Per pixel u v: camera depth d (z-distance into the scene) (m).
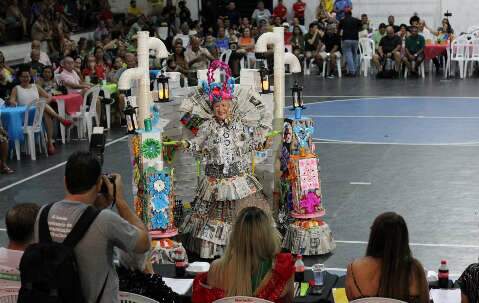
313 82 31.09
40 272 5.77
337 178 16.06
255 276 6.71
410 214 13.46
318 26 34.06
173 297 7.39
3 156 17.50
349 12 32.38
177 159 12.31
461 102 24.92
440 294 7.75
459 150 18.28
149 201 11.04
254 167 12.03
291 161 11.66
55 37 32.62
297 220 11.72
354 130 21.08
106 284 6.06
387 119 22.48
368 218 13.31
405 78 31.14
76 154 6.21
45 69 21.84
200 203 11.48
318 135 20.58
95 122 22.30
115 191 6.63
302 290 8.11
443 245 11.89
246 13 40.34
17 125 18.66
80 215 6.02
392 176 16.11
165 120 11.66
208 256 11.23
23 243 7.03
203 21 39.59
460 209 13.68
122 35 34.03
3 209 14.74
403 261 6.48
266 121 11.42
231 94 11.17
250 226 6.66
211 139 11.18
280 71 12.45
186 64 26.94
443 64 32.47
